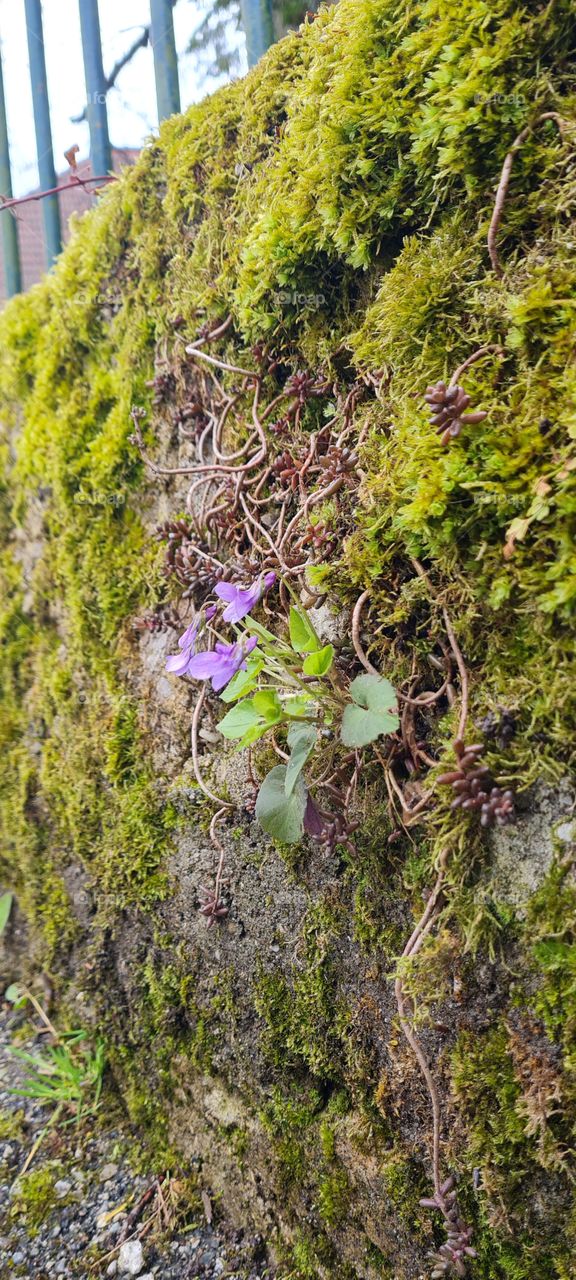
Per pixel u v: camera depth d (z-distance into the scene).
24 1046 0.55
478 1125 0.27
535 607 0.25
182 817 0.44
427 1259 0.30
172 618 0.46
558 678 0.24
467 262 0.28
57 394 0.57
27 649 0.62
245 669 0.30
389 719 0.26
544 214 0.26
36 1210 0.43
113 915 0.49
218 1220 0.40
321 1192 0.35
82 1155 0.46
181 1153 0.44
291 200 0.34
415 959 0.28
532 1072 0.25
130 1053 0.48
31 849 0.59
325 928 0.34
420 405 0.29
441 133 0.27
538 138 0.26
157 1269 0.38
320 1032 0.35
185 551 0.42
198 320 0.44
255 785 0.39
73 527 0.54
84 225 0.54
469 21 0.26
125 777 0.49
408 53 0.29
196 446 0.45
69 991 0.55
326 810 0.32
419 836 0.30
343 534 0.33
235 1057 0.40
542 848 0.25
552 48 0.26
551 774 0.24
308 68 0.37
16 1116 0.49
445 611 0.28
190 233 0.45
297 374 0.36
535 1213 0.26
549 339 0.24
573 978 0.24
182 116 0.45
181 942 0.44
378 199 0.31
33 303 0.60
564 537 0.23
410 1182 0.30
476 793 0.25
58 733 0.56
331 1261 0.34
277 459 0.38
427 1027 0.29
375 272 0.33
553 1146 0.25
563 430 0.24
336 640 0.33
